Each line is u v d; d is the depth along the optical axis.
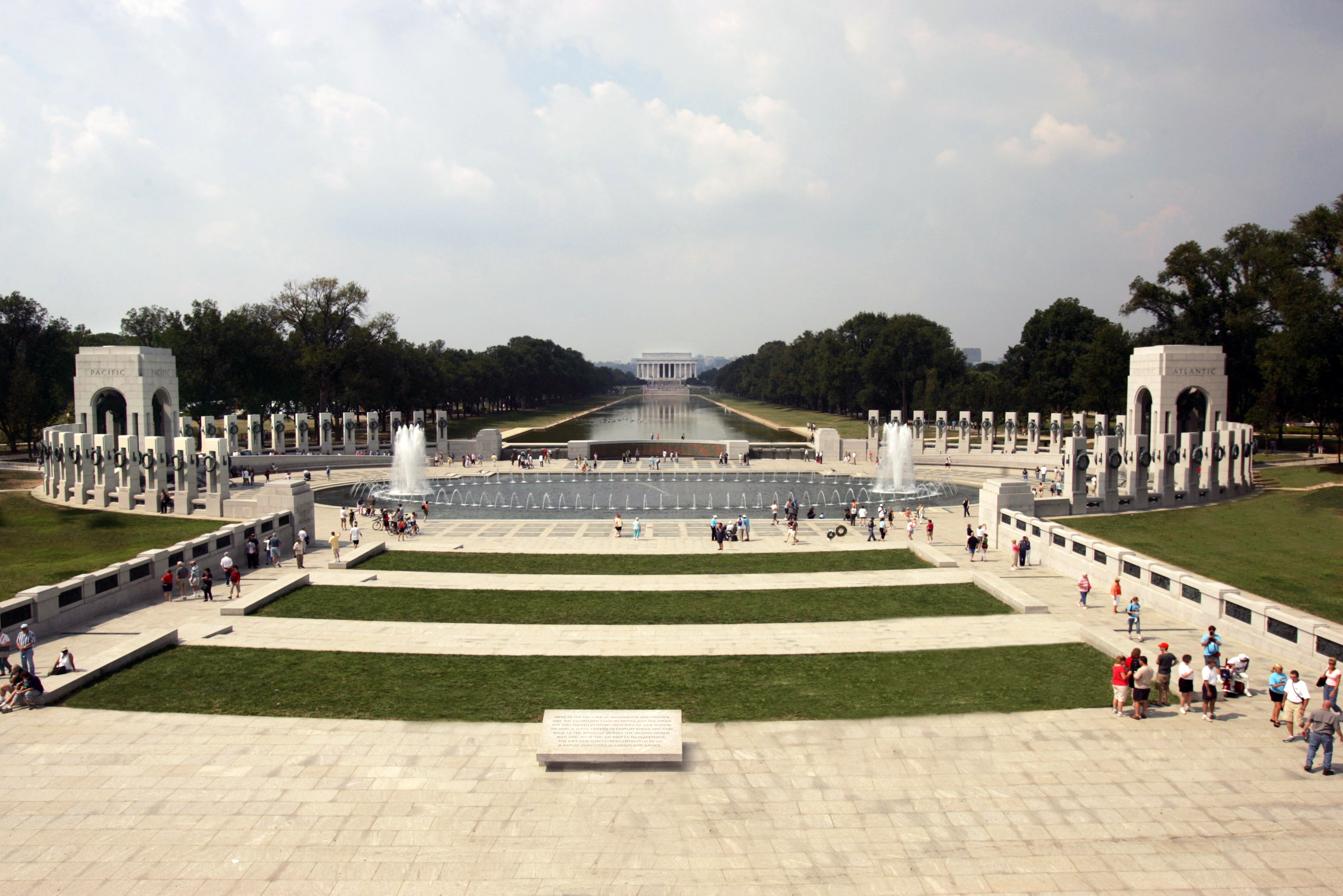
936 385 148.25
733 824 18.39
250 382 116.00
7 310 95.56
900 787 20.05
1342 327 71.75
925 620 34.72
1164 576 36.34
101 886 16.02
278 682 26.95
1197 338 101.25
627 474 93.50
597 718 21.98
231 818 18.52
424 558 48.31
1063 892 16.11
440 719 23.88
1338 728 21.94
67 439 63.97
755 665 28.84
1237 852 17.39
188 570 41.44
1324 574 41.50
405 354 138.12
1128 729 23.16
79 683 26.17
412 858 17.02
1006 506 54.50
